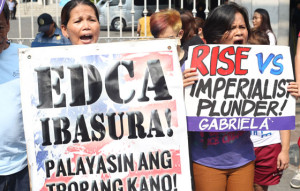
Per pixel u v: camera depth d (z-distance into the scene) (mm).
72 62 2674
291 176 5531
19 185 2883
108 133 2672
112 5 12648
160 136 2680
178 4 11484
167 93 2682
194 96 2869
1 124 2762
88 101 2672
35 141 2658
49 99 2664
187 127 2885
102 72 2676
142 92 2680
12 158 2826
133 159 2672
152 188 2676
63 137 2666
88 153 2670
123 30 12648
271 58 2896
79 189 2668
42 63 2664
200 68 2861
